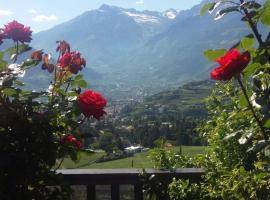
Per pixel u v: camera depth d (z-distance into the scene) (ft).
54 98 9.85
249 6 8.23
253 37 8.32
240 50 8.44
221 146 12.17
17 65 9.69
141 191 12.75
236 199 10.46
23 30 10.10
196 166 14.62
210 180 11.94
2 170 8.76
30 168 8.83
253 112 8.16
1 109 8.98
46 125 9.03
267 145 7.75
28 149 8.89
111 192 12.82
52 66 10.37
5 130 8.98
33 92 9.35
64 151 9.53
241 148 11.55
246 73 8.25
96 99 9.43
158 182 12.59
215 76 7.97
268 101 7.98
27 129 8.95
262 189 9.25
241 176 9.76
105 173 12.75
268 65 8.14
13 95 9.28
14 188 8.79
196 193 12.16
